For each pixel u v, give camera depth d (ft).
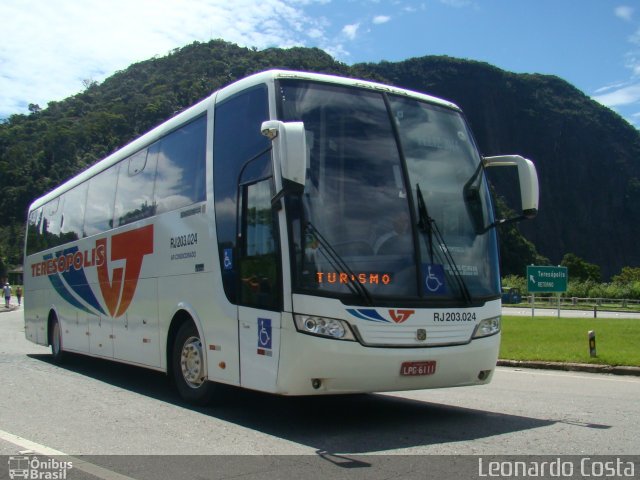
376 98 23.12
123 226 32.91
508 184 440.04
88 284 37.14
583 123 626.23
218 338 23.66
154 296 28.91
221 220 24.09
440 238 22.13
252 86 23.31
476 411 25.11
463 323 21.71
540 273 96.63
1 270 263.29
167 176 28.96
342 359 19.53
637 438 20.10
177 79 339.36
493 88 619.67
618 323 78.64
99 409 25.49
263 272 21.25
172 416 23.97
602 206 604.90
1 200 272.72
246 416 23.98
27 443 19.77
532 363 42.06
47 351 51.93
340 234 20.47
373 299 20.13
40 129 320.50
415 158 22.85
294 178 18.83
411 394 29.53
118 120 279.69
